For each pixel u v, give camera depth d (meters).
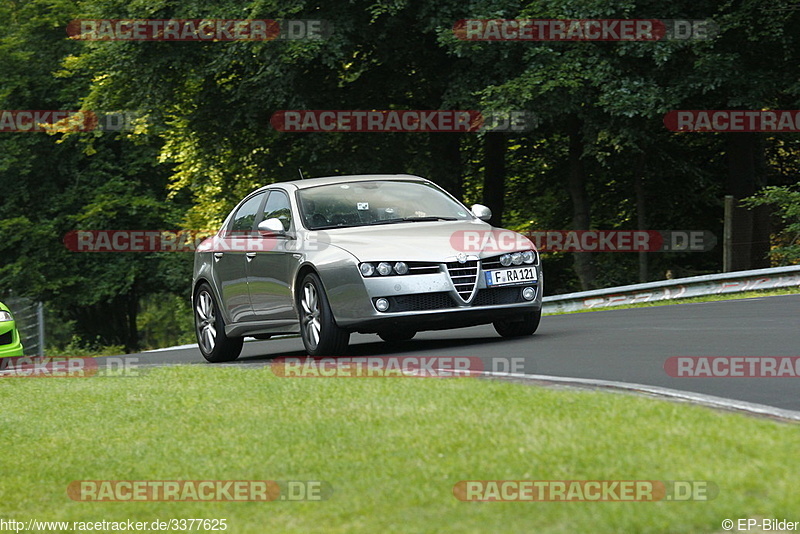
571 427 21.42
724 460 18.23
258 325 44.25
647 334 41.28
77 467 23.50
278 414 26.08
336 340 39.69
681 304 60.09
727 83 87.75
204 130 106.06
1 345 53.41
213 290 47.09
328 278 39.31
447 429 22.44
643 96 85.19
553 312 76.88
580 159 100.94
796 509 15.65
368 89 100.00
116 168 145.50
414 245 39.31
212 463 22.27
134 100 107.25
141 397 31.14
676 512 16.05
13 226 140.25
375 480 19.52
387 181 44.75
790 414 22.75
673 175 104.62
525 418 22.69
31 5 142.75
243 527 18.14
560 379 28.89
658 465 18.28
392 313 38.41
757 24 86.94
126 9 100.69
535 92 85.88
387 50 93.81
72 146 144.12
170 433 25.48
